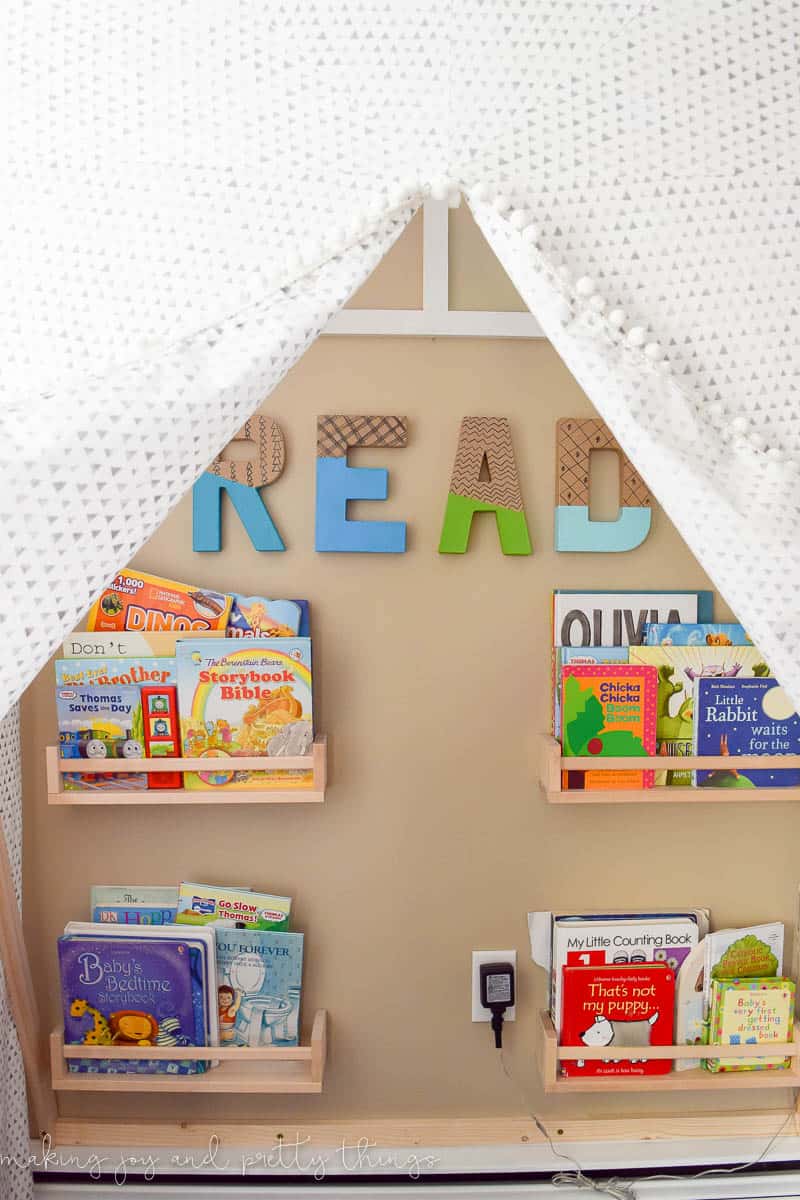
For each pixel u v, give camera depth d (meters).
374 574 1.34
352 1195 1.32
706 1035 1.33
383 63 0.71
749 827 1.38
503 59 0.71
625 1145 1.35
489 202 0.71
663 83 0.72
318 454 1.31
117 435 0.65
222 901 1.32
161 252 0.70
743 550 0.68
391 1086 1.37
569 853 1.37
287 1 0.70
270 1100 1.36
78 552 0.64
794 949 1.39
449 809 1.36
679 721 1.29
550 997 1.35
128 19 0.71
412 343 1.32
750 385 0.72
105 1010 1.28
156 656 1.27
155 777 1.27
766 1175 1.34
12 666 0.63
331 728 1.34
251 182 0.70
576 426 1.31
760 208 0.72
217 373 0.68
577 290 0.70
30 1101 1.31
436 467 1.33
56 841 1.34
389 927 1.36
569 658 1.29
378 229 0.72
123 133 0.71
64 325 0.71
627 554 1.35
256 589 1.33
